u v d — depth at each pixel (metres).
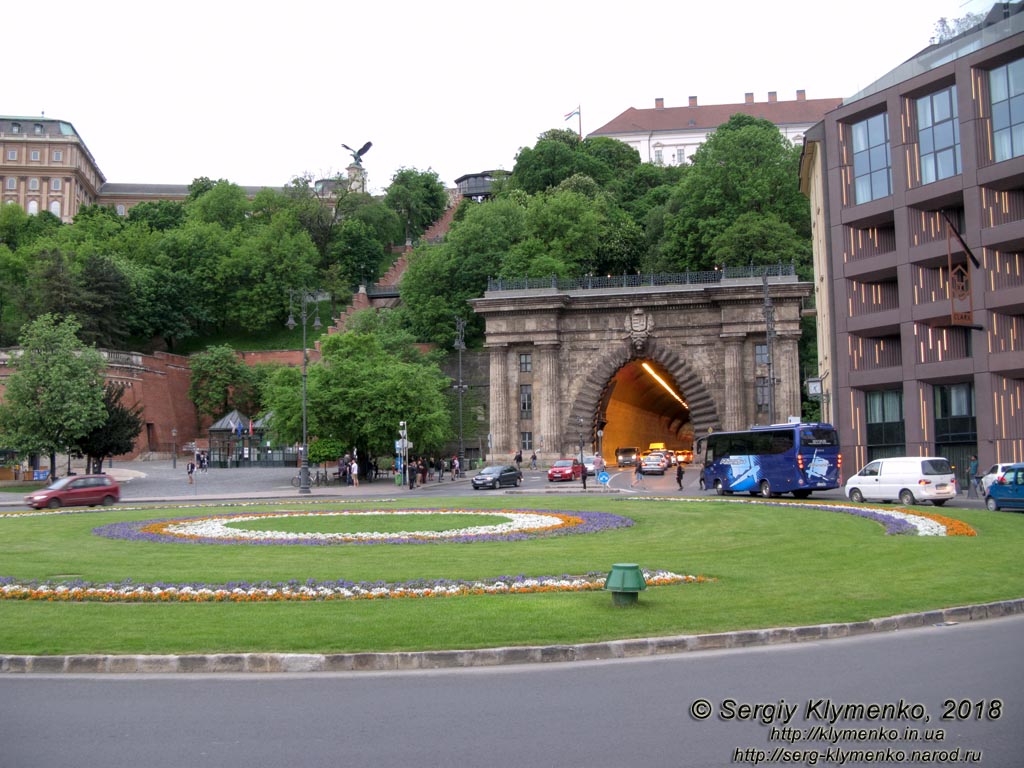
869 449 63.53
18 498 68.69
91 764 10.04
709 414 100.81
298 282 148.12
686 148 195.25
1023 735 10.62
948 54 57.78
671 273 113.19
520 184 165.25
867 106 61.84
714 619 16.75
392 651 14.66
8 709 12.34
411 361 110.19
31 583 21.11
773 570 22.55
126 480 87.81
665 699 12.30
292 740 10.82
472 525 35.97
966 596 19.02
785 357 97.81
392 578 21.53
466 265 120.75
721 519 36.97
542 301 103.38
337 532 33.81
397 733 11.02
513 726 11.23
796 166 118.88
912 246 59.28
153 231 163.50
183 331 139.25
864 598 18.78
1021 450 54.00
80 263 136.62
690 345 102.12
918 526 31.09
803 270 109.81
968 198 55.78
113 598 19.42
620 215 141.50
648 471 88.38
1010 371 53.94
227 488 78.06
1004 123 54.66
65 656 14.59
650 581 20.58
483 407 111.69
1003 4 58.81
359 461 89.25
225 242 151.12
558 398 104.56
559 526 34.62
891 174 60.72
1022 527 31.55
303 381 73.00
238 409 128.62
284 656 14.45
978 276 55.25
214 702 12.57
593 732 10.94
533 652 14.77
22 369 80.12
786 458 52.09
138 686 13.52
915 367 59.00
